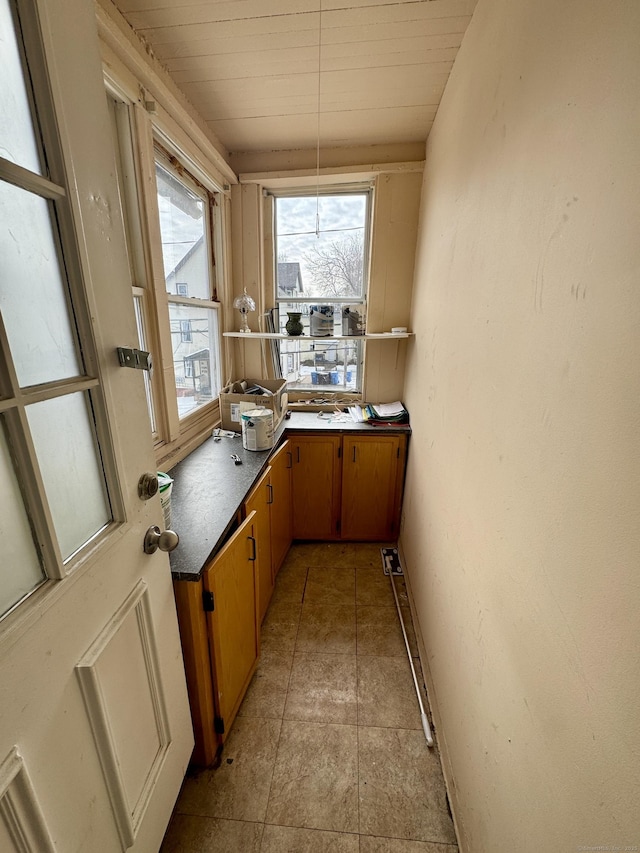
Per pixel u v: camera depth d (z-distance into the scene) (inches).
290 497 94.0
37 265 22.9
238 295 100.4
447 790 46.7
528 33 32.0
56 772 23.7
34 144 22.2
